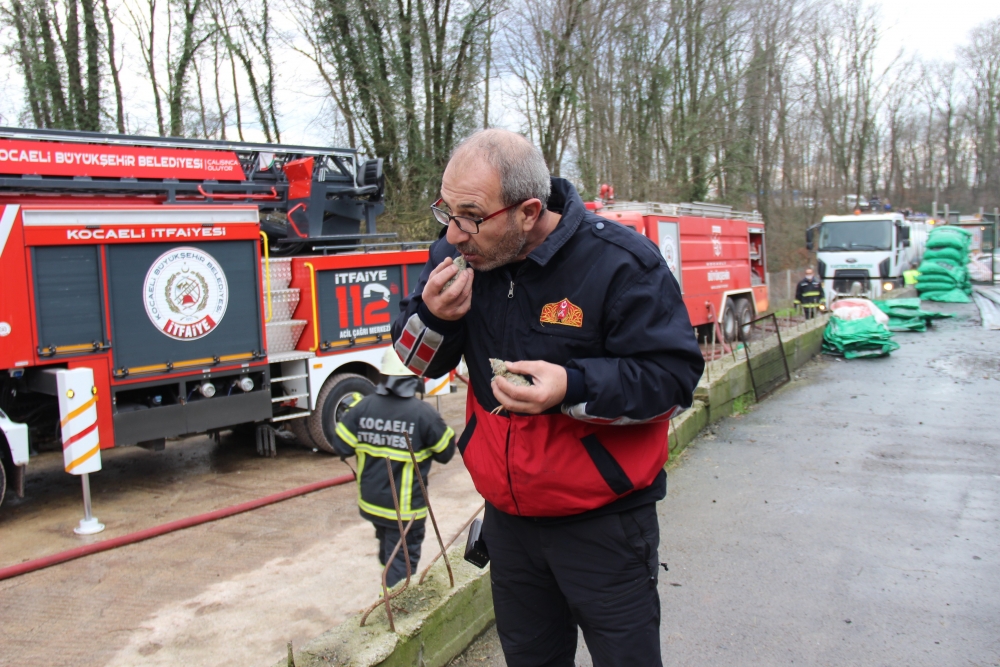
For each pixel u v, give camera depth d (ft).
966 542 17.42
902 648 12.69
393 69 64.80
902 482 22.25
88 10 59.98
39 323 20.42
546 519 7.16
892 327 62.08
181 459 28.32
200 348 23.70
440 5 65.21
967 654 12.45
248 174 30.30
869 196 166.71
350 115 65.98
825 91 142.51
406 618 11.43
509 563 7.75
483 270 6.75
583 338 6.57
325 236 32.09
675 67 86.22
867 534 18.08
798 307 66.13
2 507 22.59
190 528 20.18
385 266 29.37
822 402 34.88
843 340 48.14
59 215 20.67
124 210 21.83
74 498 23.39
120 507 22.45
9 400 22.27
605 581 7.05
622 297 6.38
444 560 12.89
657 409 6.38
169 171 26.61
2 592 16.34
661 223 47.42
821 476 23.04
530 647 7.95
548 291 6.66
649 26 81.15
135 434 22.24
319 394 27.66
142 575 17.10
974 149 187.21
